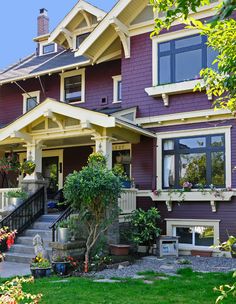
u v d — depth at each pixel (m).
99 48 13.92
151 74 12.80
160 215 12.17
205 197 11.51
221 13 2.50
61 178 16.38
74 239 9.88
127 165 14.12
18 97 17.45
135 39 13.27
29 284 7.32
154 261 10.34
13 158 15.00
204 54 11.85
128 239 11.39
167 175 12.45
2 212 12.01
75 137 12.65
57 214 12.79
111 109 13.60
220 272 8.70
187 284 7.33
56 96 16.36
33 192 12.58
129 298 6.33
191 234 11.91
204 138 11.95
